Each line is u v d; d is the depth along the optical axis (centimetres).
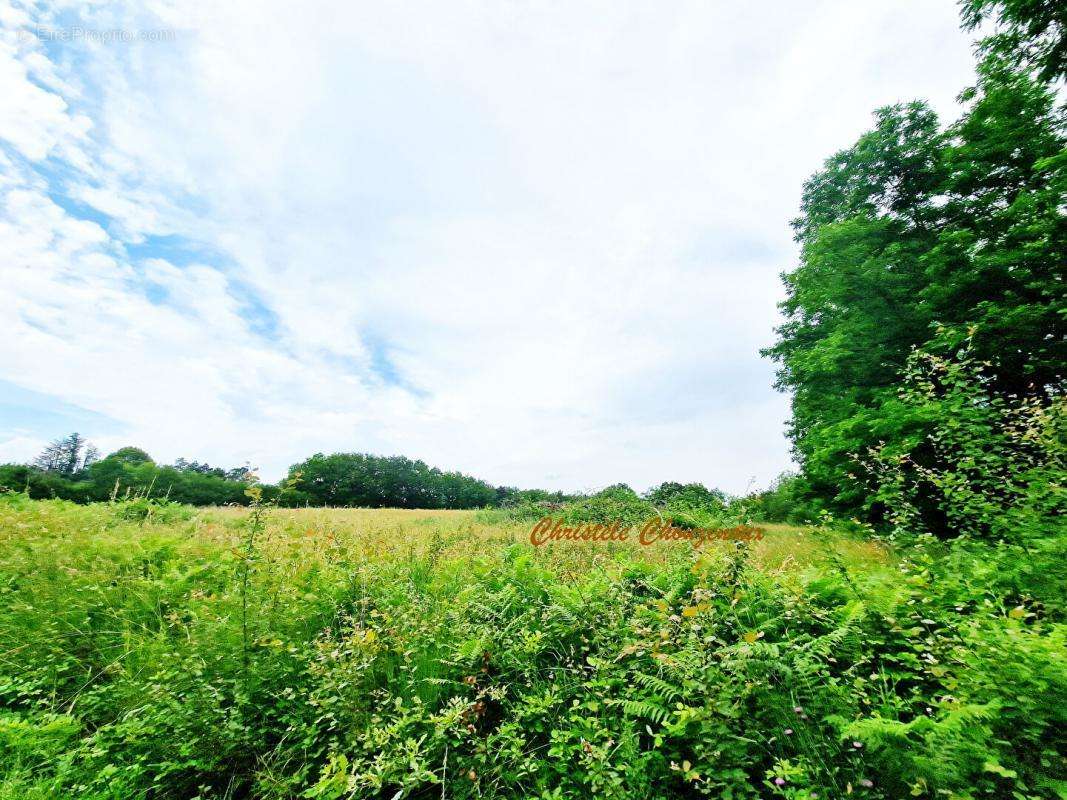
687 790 251
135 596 452
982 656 233
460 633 389
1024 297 1002
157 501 1009
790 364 1555
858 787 212
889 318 1237
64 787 248
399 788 275
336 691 322
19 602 403
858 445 1130
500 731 289
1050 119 1062
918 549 402
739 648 264
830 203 1734
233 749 286
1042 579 314
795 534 725
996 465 407
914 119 1482
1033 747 202
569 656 376
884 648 307
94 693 331
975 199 1209
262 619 388
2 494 821
